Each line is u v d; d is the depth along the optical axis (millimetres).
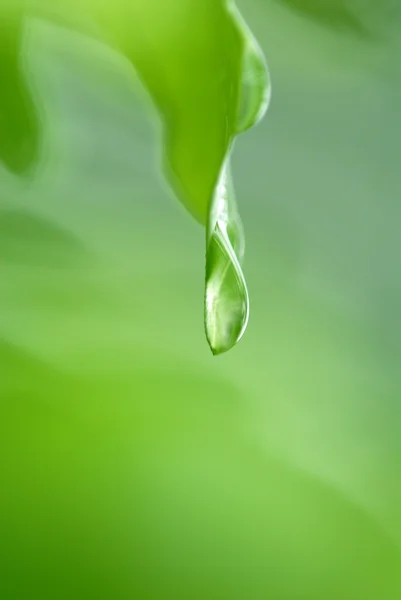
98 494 232
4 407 225
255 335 325
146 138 309
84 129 300
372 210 420
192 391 255
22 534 222
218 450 255
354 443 321
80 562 227
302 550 266
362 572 274
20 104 155
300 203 407
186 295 281
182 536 242
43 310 241
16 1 144
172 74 134
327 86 371
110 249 295
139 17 136
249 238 344
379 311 387
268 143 402
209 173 132
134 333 257
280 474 268
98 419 236
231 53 131
